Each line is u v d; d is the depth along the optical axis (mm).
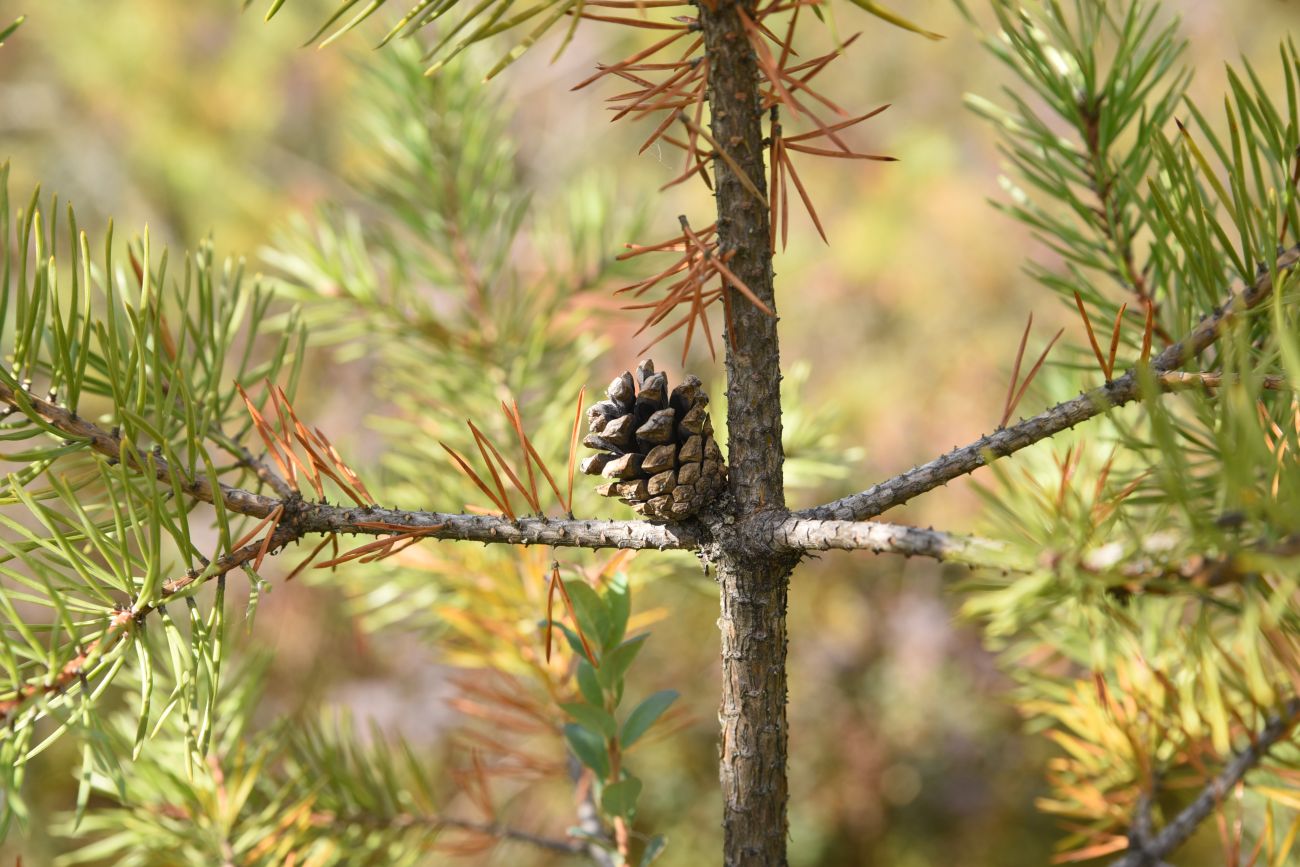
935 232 4152
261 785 1671
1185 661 1604
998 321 4137
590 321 1782
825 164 4523
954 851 4242
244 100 4473
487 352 1754
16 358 1535
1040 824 4234
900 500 1527
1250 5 4105
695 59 1524
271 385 1561
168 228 4566
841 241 4305
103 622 1520
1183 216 1557
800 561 1555
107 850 1639
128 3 4555
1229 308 1533
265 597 3652
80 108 4676
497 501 1554
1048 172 1638
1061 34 1643
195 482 1539
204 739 1515
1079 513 1476
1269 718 1602
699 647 4156
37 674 1524
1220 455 1459
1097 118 1631
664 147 4426
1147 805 1621
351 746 1690
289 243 1783
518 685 1686
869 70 4562
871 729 4414
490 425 1730
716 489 1545
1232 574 1467
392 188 1790
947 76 4426
